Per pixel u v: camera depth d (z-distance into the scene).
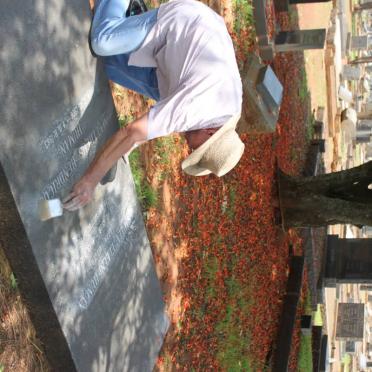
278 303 5.79
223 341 4.58
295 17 6.92
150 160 3.70
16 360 2.42
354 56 13.40
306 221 5.29
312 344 6.96
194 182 4.25
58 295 2.45
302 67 7.30
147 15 2.40
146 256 3.20
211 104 2.21
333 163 9.86
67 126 2.47
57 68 2.40
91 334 2.68
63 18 2.42
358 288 14.45
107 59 2.69
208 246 4.43
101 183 2.72
